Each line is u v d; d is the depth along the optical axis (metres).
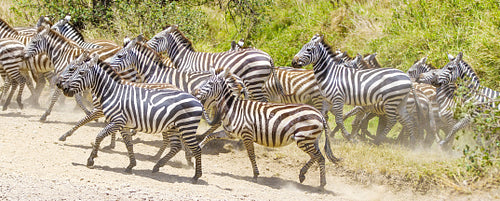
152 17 23.42
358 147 15.94
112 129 12.44
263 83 16.55
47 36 17.36
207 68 16.77
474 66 19.58
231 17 27.78
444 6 22.97
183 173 13.45
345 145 16.17
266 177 14.40
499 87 18.94
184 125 12.37
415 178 14.00
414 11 23.73
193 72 15.85
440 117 16.59
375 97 16.19
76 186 10.25
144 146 15.67
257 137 13.34
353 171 14.58
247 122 13.38
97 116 14.39
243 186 12.93
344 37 25.36
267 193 12.46
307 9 27.45
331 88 16.64
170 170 13.56
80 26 25.98
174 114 12.32
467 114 14.05
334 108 16.72
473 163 13.68
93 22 25.42
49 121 17.12
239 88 13.83
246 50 16.72
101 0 25.41
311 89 17.44
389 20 24.41
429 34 22.08
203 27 27.17
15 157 12.52
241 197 11.41
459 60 16.14
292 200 11.98
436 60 20.66
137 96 12.57
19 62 18.25
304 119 13.01
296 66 16.50
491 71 19.25
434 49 21.20
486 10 21.62
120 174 12.23
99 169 12.49
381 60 22.67
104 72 12.73
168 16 23.95
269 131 13.15
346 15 26.17
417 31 22.64
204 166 14.70
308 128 12.96
